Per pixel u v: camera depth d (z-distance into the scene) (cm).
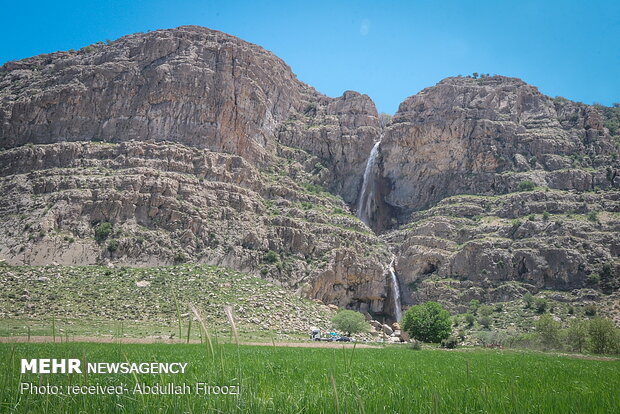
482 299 11494
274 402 1538
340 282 12006
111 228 10675
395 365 3819
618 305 10319
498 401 1692
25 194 11238
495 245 12144
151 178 11562
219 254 11050
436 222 13488
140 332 7269
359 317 9519
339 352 5416
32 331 6581
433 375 2956
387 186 15662
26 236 10094
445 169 15088
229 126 13675
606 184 13950
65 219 10562
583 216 12631
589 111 16100
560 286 11244
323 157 16425
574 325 8531
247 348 5512
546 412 1605
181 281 9831
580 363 4975
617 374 3494
